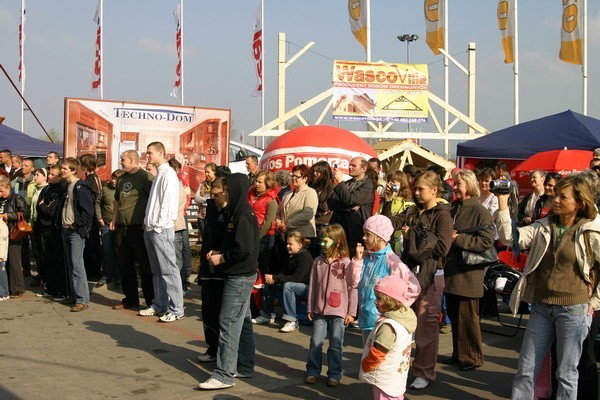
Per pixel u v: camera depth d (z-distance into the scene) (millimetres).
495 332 7520
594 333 4891
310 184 8672
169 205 7871
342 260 5750
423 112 22672
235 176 5535
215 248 5750
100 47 19328
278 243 8148
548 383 4938
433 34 23906
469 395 5418
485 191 8125
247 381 5754
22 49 22938
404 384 4570
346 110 22156
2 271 9305
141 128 13344
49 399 5242
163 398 5289
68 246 8789
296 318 7738
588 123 11875
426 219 5613
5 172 12125
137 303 8867
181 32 20000
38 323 7910
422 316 5559
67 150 12672
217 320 6055
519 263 5680
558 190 4520
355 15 22766
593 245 4391
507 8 22484
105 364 6215
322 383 5727
